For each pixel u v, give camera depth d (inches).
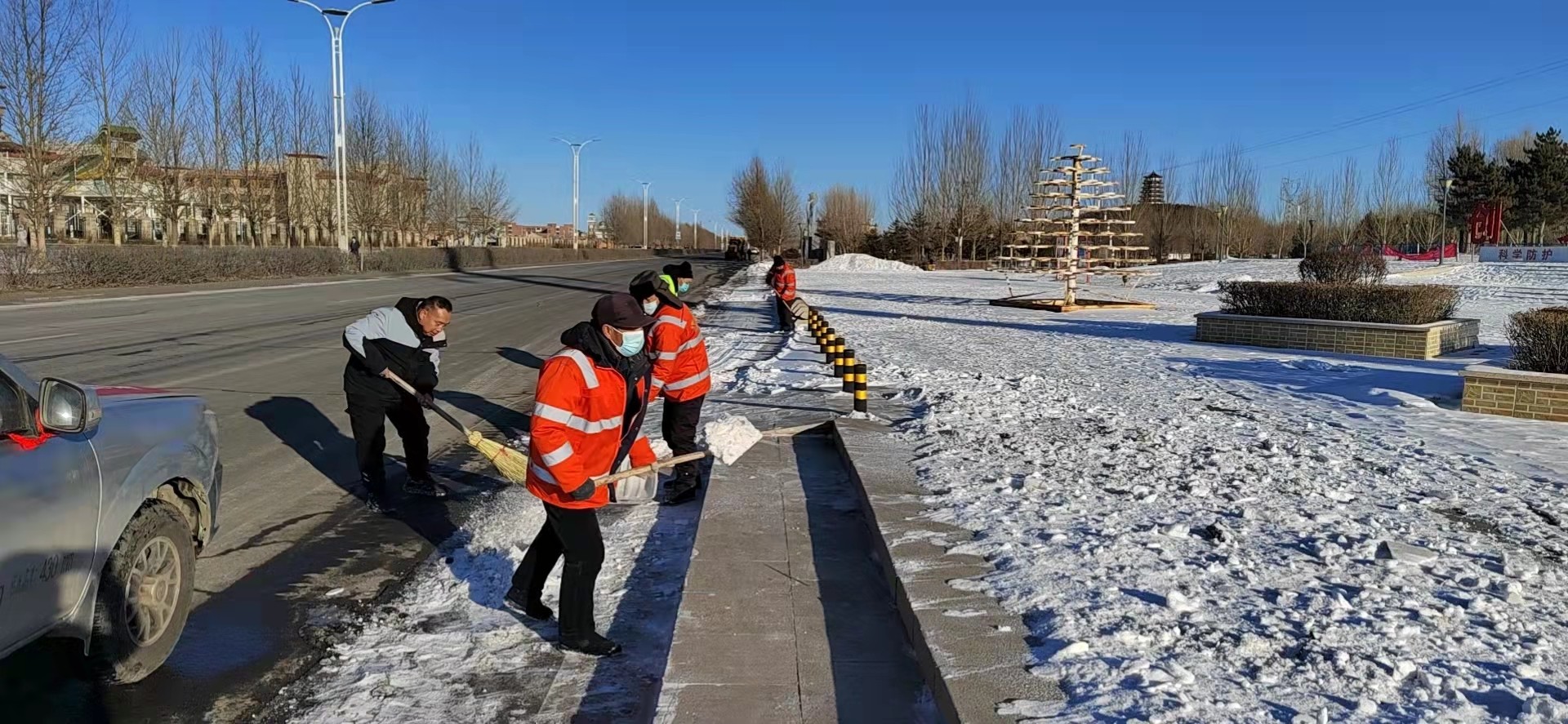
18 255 948.0
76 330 640.4
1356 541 202.2
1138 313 1027.9
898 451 289.7
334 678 160.6
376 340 248.7
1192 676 133.2
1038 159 2704.2
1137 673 133.4
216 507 180.5
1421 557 188.1
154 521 154.8
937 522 211.3
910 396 412.8
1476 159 2647.6
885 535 199.9
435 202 2522.1
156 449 155.7
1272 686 131.2
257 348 565.9
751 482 267.1
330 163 1948.8
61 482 130.8
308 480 281.1
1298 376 495.5
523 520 244.7
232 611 186.7
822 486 265.3
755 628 168.2
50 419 130.0
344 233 1566.2
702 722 135.4
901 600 170.7
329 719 147.0
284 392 415.2
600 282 1533.0
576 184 2783.0
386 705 151.6
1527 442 323.9
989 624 152.6
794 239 3831.2
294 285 1273.4
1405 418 370.0
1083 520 215.0
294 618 184.5
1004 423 343.3
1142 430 333.4
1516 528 217.2
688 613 174.2
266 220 1729.8
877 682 148.8
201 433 172.6
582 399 162.6
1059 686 130.6
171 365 486.6
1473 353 627.8
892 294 1390.3
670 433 263.3
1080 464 274.5
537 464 167.0
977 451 291.0
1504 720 122.3
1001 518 214.1
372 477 255.1
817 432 337.1
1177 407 388.2
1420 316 610.9
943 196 2731.3
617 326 163.0
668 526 241.9
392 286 1312.7
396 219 2138.3
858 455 279.7
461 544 229.1
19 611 122.3
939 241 2780.5
